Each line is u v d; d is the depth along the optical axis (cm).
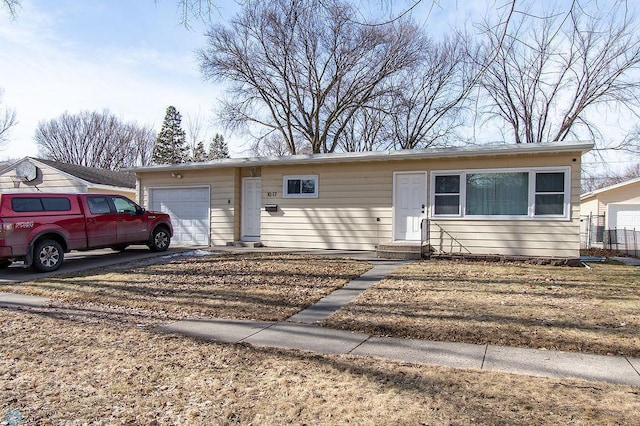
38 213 1016
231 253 1280
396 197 1266
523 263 1088
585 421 304
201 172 1543
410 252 1154
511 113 2434
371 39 2186
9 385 384
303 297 752
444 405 333
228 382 386
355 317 620
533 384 377
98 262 1165
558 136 2377
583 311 623
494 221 1148
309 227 1375
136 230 1259
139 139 4831
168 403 345
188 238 1559
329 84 2483
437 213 1210
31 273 1010
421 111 2756
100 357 456
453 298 713
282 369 419
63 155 4584
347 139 2991
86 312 674
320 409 330
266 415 323
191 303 718
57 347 490
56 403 347
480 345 497
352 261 1109
